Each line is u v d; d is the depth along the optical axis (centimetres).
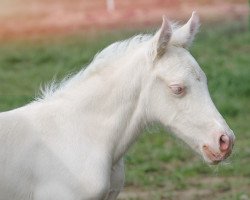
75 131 1019
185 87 1000
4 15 3494
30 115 1030
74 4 3572
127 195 1667
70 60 3067
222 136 988
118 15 3503
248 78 2734
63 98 1045
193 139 1008
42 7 3544
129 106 1029
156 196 1650
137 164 1906
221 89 2647
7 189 1004
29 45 3303
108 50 1055
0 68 3027
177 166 1898
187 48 1030
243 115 2381
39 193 1001
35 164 1004
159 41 999
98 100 1033
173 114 1010
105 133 1027
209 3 3575
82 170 1000
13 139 1010
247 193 1678
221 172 1833
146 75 1019
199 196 1662
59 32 3416
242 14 3519
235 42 3303
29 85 2764
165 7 3556
